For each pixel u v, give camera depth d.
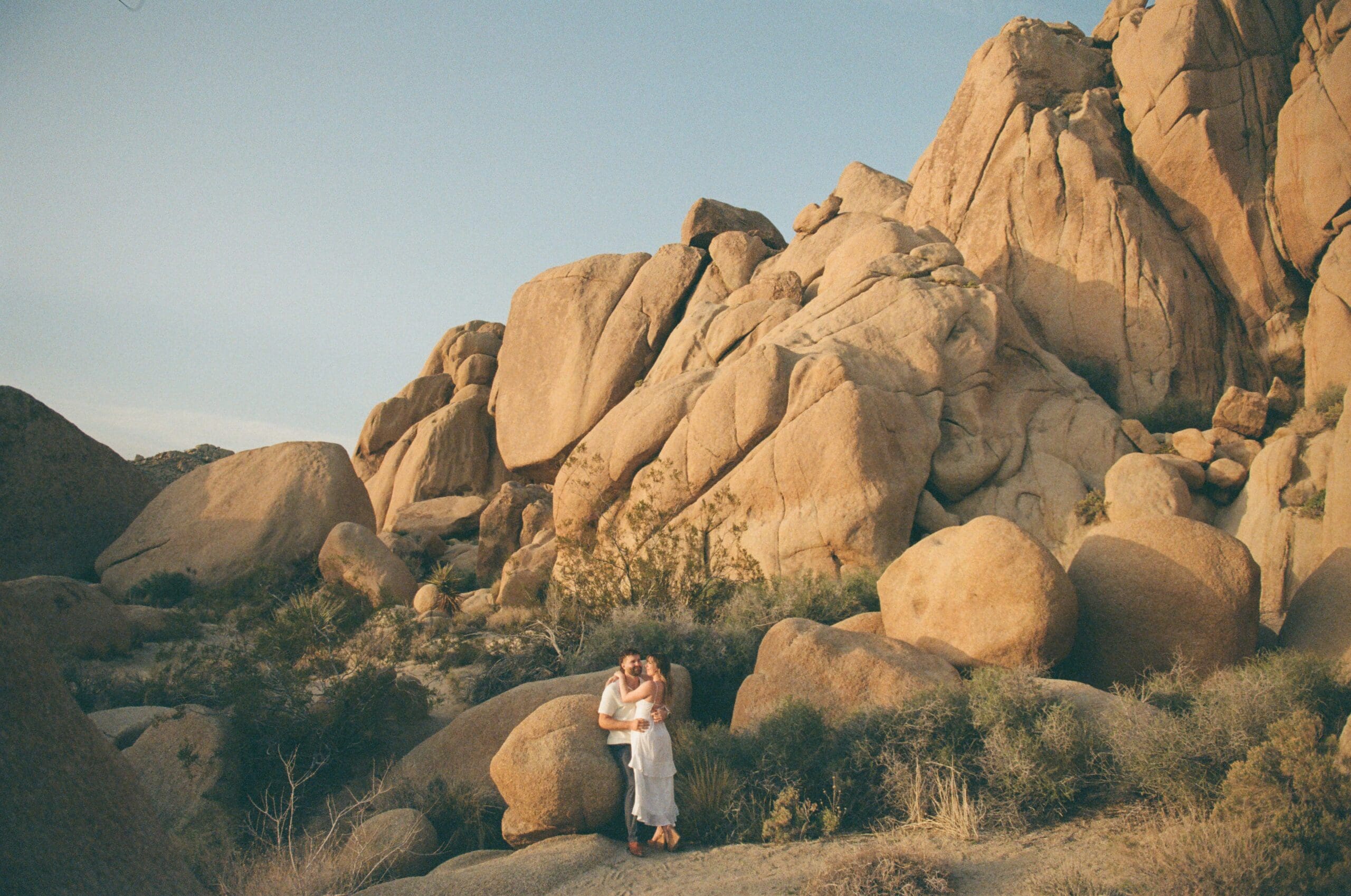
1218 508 18.56
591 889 6.34
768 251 32.94
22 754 3.66
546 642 13.01
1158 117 25.77
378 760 10.38
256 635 12.07
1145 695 8.23
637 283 33.09
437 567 23.92
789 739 7.92
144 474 28.55
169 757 9.74
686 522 18.73
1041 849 6.14
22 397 25.39
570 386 32.66
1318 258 22.16
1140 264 24.70
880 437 17.30
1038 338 25.72
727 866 6.57
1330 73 21.70
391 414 43.56
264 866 7.50
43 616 14.48
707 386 20.34
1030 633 9.29
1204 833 5.16
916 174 31.11
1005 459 19.55
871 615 11.38
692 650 11.17
